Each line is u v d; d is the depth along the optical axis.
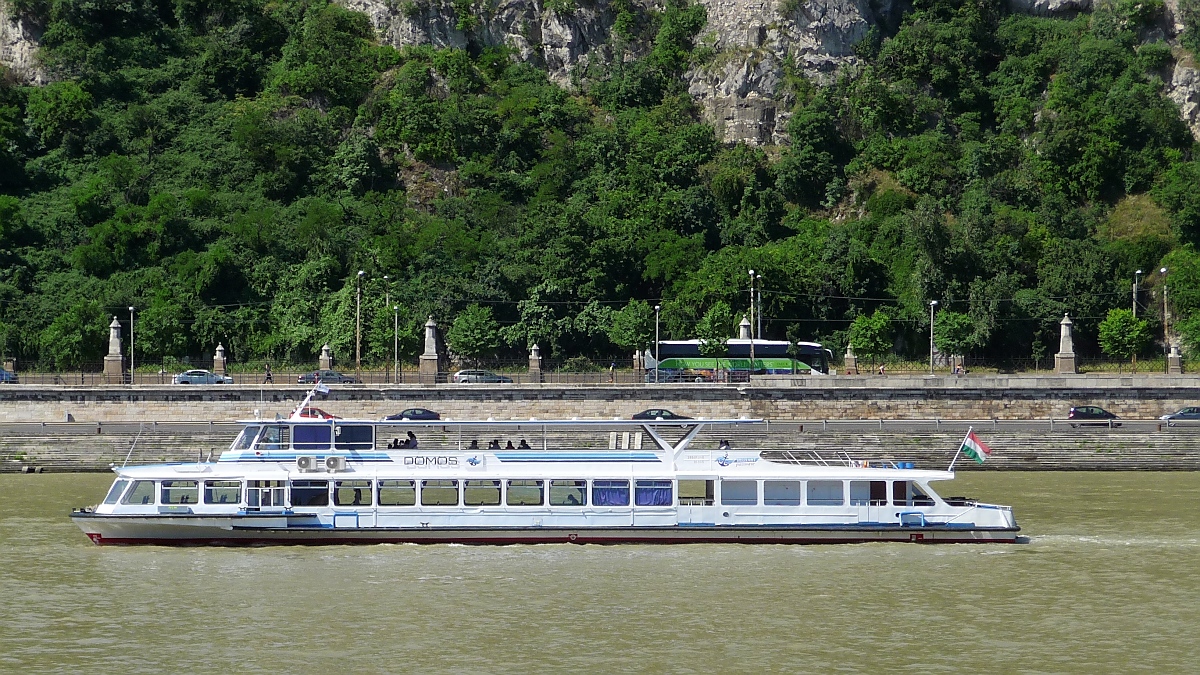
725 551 97.94
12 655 73.38
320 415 120.25
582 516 99.75
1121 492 130.25
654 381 187.50
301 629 78.44
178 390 168.12
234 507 99.00
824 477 100.56
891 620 80.44
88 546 99.62
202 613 81.56
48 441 153.62
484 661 72.69
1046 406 169.62
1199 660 73.25
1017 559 95.81
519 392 170.50
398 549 98.25
